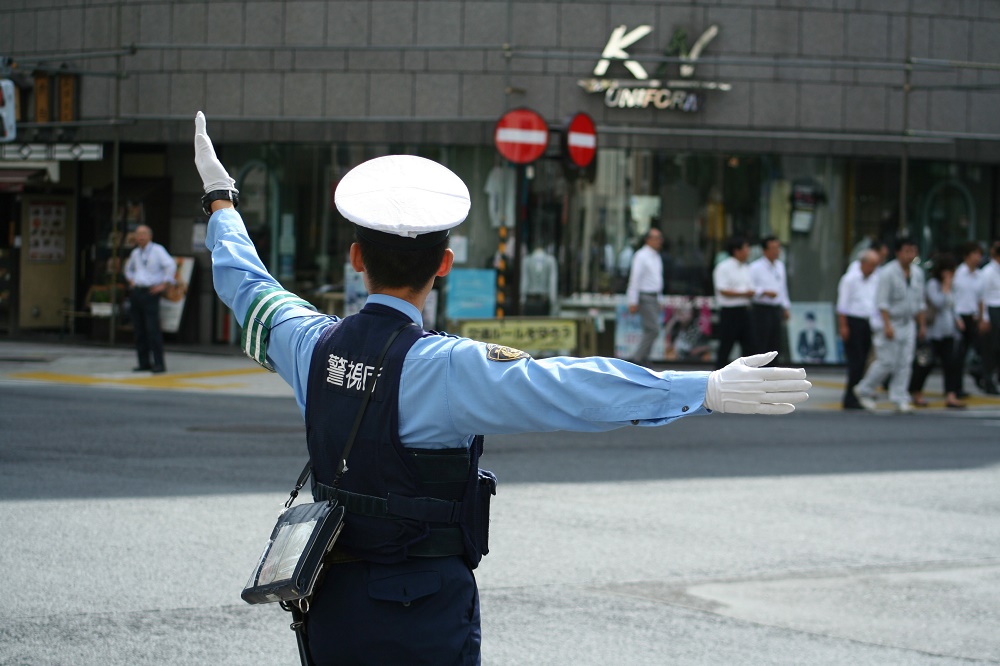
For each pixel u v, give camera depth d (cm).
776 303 1869
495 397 304
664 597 740
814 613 719
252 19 2338
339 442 317
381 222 319
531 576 775
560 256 2300
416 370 312
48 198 2698
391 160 335
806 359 2350
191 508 927
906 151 2294
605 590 749
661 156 2292
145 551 796
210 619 662
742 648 648
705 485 1117
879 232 2370
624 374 299
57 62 2481
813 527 951
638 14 2253
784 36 2283
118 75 2370
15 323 2689
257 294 353
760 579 791
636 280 2000
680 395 295
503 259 1983
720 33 2270
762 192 2319
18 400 1576
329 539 307
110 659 593
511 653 625
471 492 320
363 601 312
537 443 1377
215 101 2362
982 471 1238
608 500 1030
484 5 2261
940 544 909
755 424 1602
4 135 2397
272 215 2398
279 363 346
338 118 2303
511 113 1878
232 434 1334
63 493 966
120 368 2070
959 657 644
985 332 1959
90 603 683
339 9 2302
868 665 626
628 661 618
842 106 2305
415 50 2270
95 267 2544
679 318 2302
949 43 2355
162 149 2584
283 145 2386
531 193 2295
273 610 684
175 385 1859
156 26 2395
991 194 2450
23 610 666
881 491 1113
